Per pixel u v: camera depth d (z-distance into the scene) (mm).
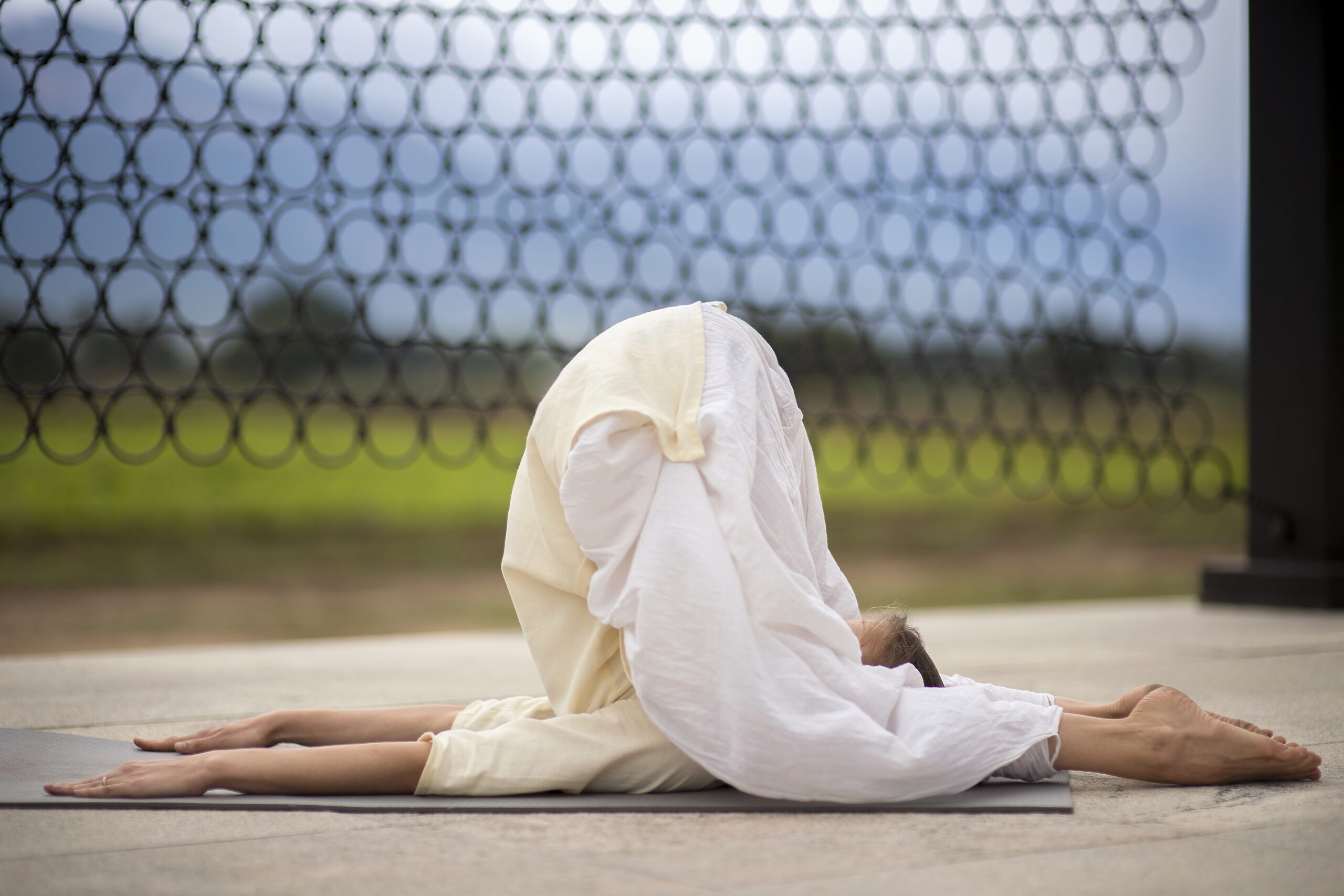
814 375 4891
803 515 1899
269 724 2012
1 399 13227
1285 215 4859
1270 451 4918
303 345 8062
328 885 1311
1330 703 2682
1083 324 5172
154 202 3791
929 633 4152
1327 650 3656
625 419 1732
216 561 11766
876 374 4949
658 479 1731
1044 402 5781
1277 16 4855
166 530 12812
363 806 1644
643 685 1653
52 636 7785
